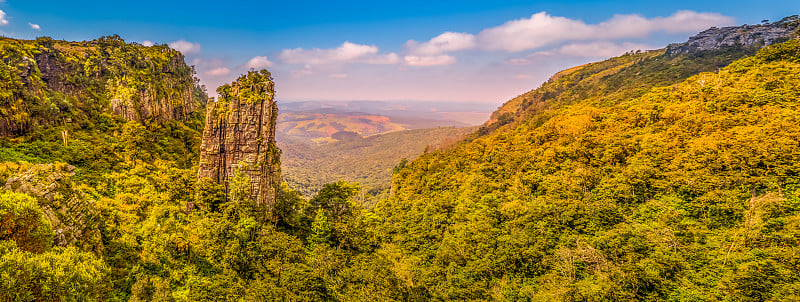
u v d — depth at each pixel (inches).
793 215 1653.5
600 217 2119.8
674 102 3737.7
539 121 5467.5
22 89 3580.2
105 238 1723.7
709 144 2299.5
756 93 3043.8
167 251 1838.1
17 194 1253.1
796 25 6737.2
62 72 4571.9
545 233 2146.9
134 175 3046.3
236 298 1585.9
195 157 4515.3
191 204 2337.6
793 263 1385.3
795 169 1888.5
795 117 2319.1
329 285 1770.4
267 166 2487.7
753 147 2089.1
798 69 3363.7
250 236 2102.6
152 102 5022.1
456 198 3221.0
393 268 2276.1
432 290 1974.7
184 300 1562.5
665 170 2367.1
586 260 1776.6
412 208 3398.1
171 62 6781.5
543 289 1770.4
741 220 1779.0
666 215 1961.1
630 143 2945.4
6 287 951.0
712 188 2005.4
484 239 2237.9
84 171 3019.2
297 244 2118.6
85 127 4124.0
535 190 2851.9
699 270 1595.7
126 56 5497.1
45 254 1133.7
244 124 2385.6
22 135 3351.4
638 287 1572.3
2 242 1061.1
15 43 4296.3
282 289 1603.1
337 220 2810.0
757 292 1336.1
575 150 3122.5
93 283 1196.5
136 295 1380.4
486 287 1940.2
